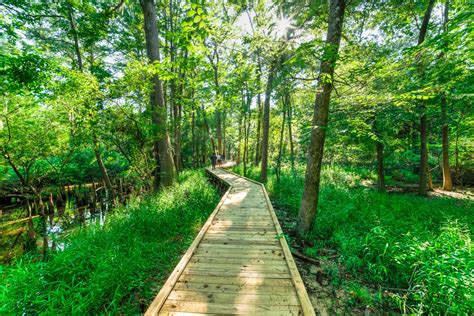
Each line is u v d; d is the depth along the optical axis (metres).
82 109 6.96
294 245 4.63
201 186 9.28
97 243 4.36
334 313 2.78
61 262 3.37
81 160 12.61
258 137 18.92
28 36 10.51
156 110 8.02
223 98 7.97
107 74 10.84
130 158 8.08
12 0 7.44
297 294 2.41
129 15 13.00
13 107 7.08
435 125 9.16
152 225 5.44
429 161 14.26
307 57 3.85
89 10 9.69
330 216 5.33
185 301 2.34
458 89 5.91
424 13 7.59
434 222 5.10
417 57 4.31
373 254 3.76
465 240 3.51
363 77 4.30
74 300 2.65
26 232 6.96
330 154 13.30
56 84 6.64
